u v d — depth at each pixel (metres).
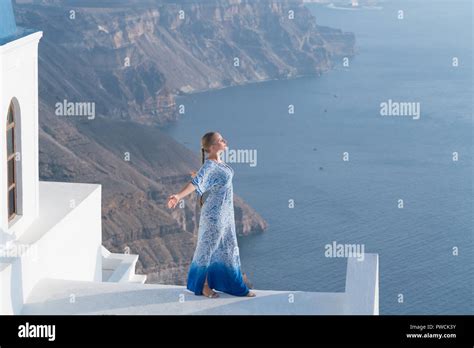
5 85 15.02
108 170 160.62
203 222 13.90
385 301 135.12
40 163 154.50
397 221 176.88
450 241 164.62
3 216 15.02
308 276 148.62
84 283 15.26
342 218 178.88
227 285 14.14
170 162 177.50
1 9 15.32
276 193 194.62
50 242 16.11
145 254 140.62
